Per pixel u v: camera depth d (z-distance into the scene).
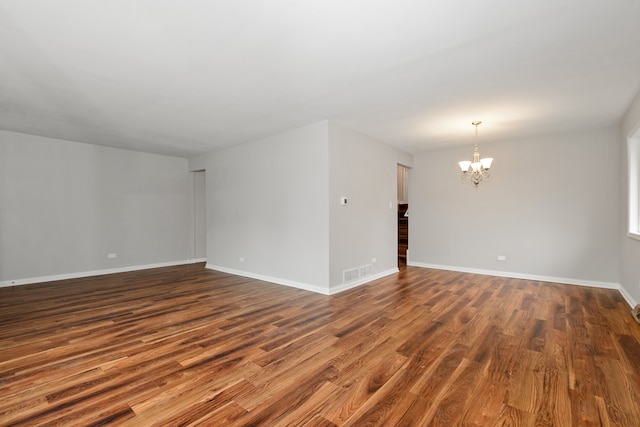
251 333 2.94
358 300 4.04
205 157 6.64
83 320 3.30
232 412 1.78
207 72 2.86
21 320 3.30
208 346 2.66
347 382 2.09
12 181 5.03
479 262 5.85
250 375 2.18
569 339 2.77
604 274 4.72
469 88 3.23
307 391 1.99
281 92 3.33
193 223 7.33
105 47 2.41
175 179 7.00
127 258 6.26
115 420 1.71
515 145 5.45
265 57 2.58
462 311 3.57
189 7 1.93
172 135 5.12
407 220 7.21
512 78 2.98
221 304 3.88
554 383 2.06
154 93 3.35
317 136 4.46
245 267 5.68
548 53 2.51
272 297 4.20
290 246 4.86
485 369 2.25
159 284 5.01
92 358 2.44
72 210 5.60
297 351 2.56
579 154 4.91
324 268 4.41
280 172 5.01
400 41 2.34
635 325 3.10
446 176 6.25
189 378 2.14
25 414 1.76
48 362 2.37
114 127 4.67
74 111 3.92
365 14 2.01
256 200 5.44
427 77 2.96
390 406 1.83
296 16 2.03
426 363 2.34
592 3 1.89
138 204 6.42
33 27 2.14
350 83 3.10
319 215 4.46
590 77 2.96
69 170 5.57
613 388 1.99
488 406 1.82
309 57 2.58
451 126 4.62
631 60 2.62
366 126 4.62
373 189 5.36
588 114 4.06
